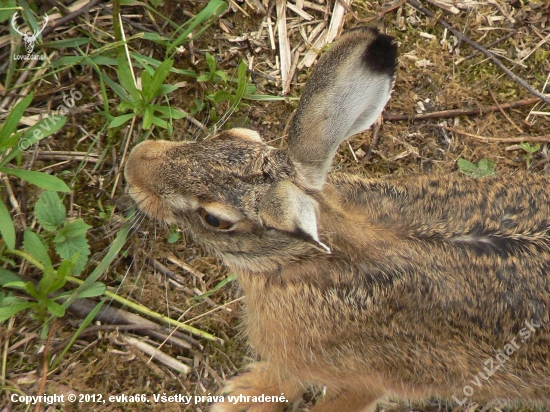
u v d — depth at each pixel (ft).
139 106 8.12
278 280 7.86
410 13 8.43
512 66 8.43
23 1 8.15
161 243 8.16
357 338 7.87
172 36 8.23
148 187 7.82
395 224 7.85
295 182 7.74
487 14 8.45
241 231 7.79
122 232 8.08
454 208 7.86
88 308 8.08
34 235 7.98
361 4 8.41
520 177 7.95
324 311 7.86
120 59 8.09
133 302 8.12
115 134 8.18
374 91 7.71
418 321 7.82
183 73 8.21
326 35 8.38
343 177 7.96
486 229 7.82
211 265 8.18
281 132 8.30
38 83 8.17
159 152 7.82
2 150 7.96
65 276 7.97
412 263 7.80
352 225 7.81
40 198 8.04
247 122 8.29
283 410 8.14
